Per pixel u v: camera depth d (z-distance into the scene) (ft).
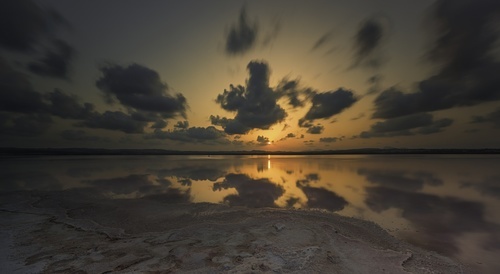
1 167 127.44
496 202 44.93
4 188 60.23
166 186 64.08
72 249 23.04
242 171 109.09
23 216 35.32
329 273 18.54
